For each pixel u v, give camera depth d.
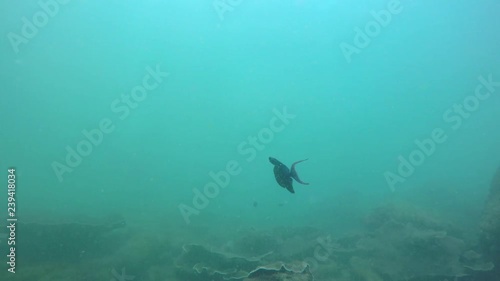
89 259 10.74
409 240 10.00
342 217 18.44
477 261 8.53
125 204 23.22
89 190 31.44
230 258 9.10
